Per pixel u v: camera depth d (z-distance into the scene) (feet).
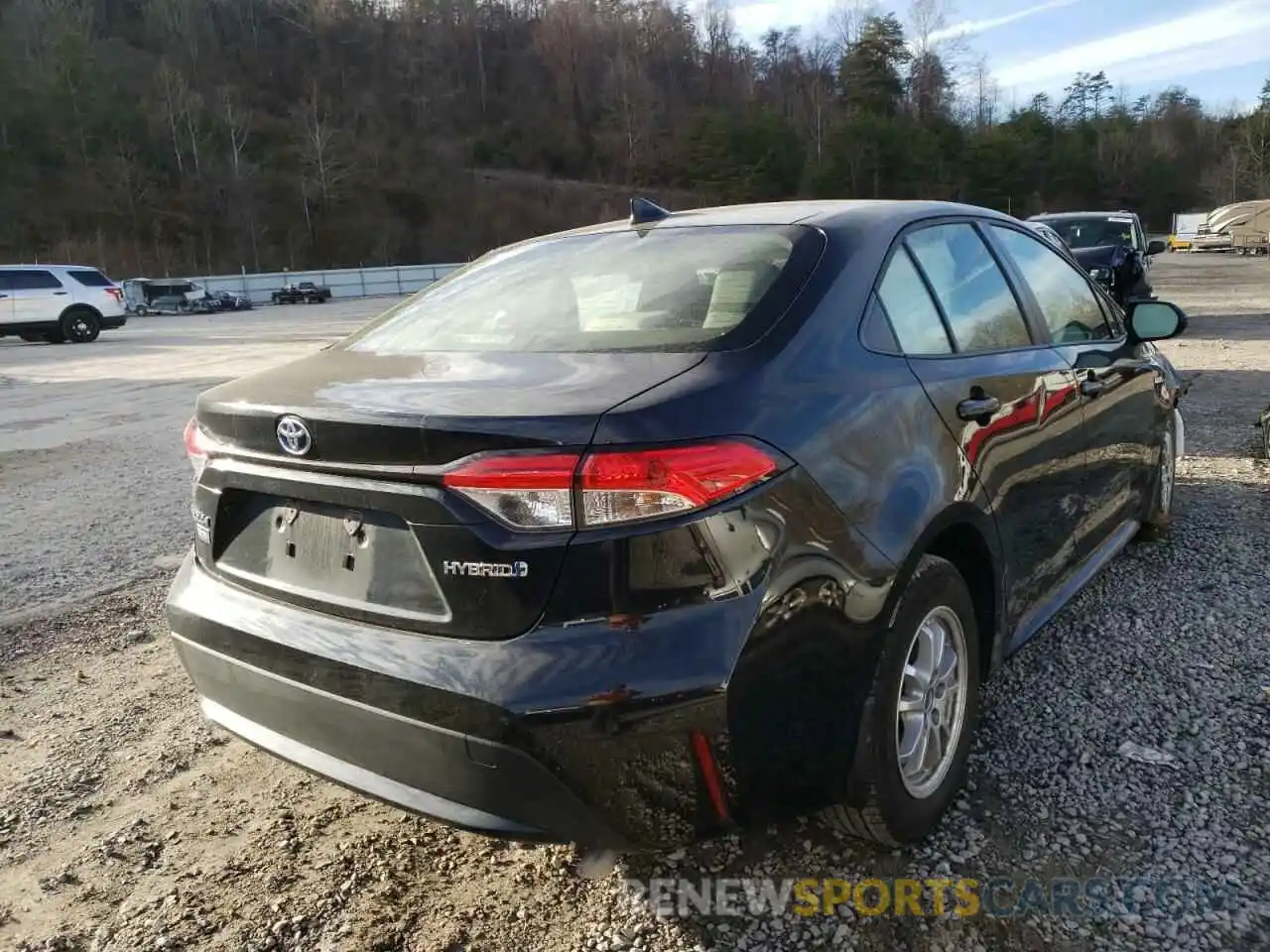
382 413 6.79
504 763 6.41
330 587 7.40
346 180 279.49
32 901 8.27
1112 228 48.80
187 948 7.63
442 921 7.82
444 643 6.68
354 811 9.51
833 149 283.18
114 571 17.26
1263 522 16.53
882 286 8.70
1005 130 311.88
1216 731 9.96
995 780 9.29
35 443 31.48
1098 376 11.95
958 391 8.80
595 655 6.28
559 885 8.21
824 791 7.27
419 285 204.54
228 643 7.89
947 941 7.30
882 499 7.48
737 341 7.49
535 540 6.35
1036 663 11.71
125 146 265.34
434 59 361.92
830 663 7.02
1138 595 13.61
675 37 370.12
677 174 330.34
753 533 6.55
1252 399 28.71
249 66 342.44
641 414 6.42
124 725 11.41
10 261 227.40
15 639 14.12
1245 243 147.33
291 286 173.47
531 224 296.10
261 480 7.71
